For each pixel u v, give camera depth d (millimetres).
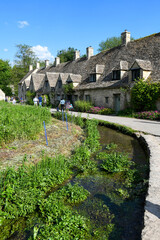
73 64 31375
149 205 3191
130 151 7258
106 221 3412
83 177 5285
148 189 3707
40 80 36875
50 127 9539
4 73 50594
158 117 14125
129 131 9688
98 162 6367
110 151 7344
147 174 5047
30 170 4852
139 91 16000
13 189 3869
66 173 5391
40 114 10094
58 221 3318
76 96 25359
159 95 15086
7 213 3549
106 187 4668
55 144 7355
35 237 2941
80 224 3244
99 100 21250
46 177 4738
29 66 50531
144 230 2617
